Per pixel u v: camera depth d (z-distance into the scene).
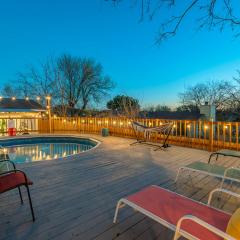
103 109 20.97
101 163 4.76
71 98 20.67
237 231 1.15
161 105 21.86
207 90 21.38
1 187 2.08
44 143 9.66
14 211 2.46
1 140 8.78
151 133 7.70
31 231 2.08
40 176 3.79
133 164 4.69
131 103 17.27
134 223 2.22
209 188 3.26
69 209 2.53
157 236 2.02
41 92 19.55
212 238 1.41
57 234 2.03
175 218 1.67
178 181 3.57
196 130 6.64
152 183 3.48
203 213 1.74
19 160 6.55
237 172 2.96
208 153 5.89
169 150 6.29
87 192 3.07
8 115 14.58
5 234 2.03
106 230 2.10
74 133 10.80
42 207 2.57
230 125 5.95
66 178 3.70
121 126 9.07
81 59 20.64
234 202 2.76
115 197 2.90
